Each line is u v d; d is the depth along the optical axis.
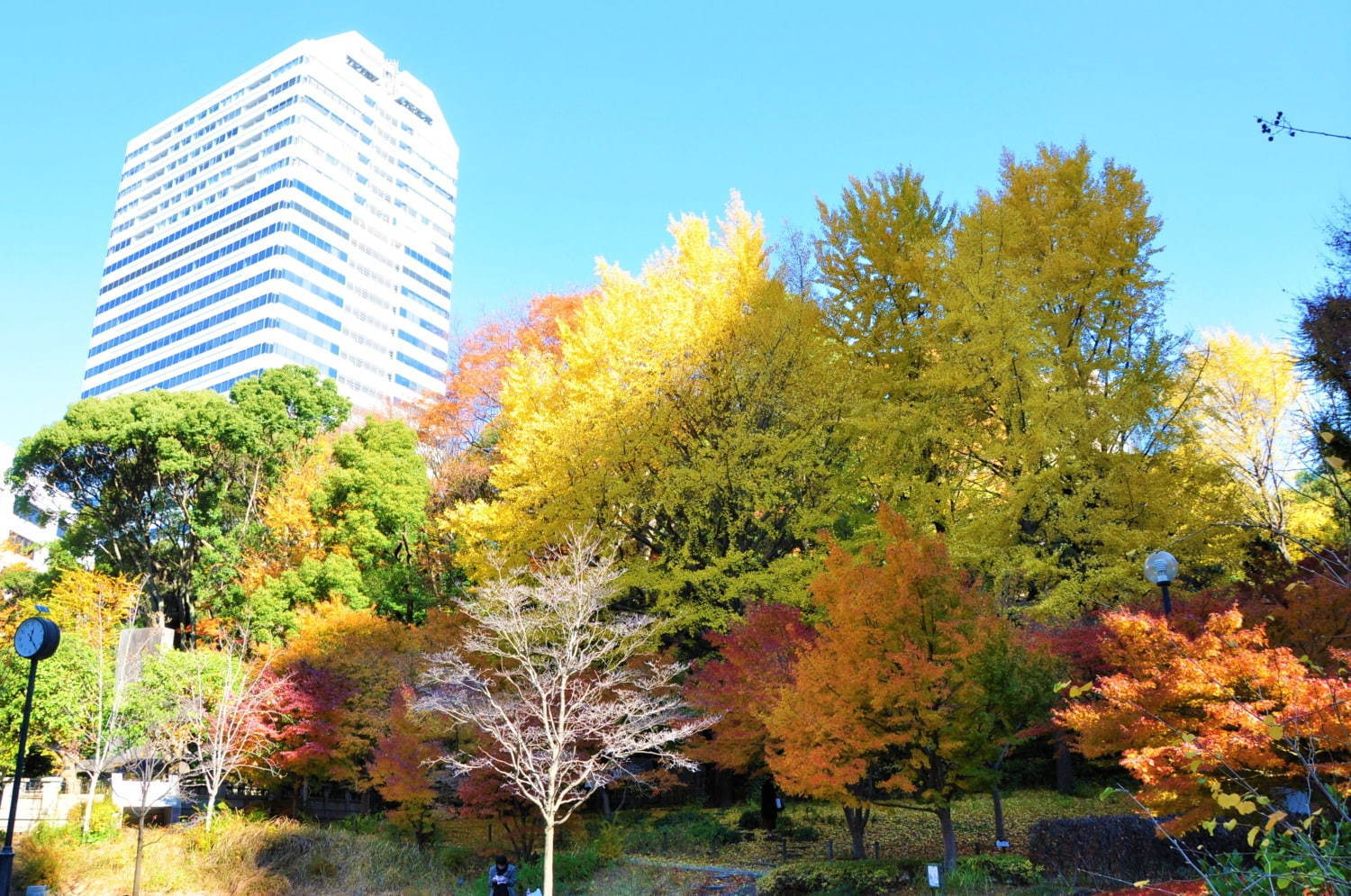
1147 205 19.88
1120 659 9.96
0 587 37.59
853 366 22.41
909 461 20.62
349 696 23.58
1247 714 6.97
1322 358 14.47
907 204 24.09
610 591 18.91
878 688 12.28
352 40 121.06
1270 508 16.58
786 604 18.81
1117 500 17.50
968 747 12.73
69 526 37.84
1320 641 9.55
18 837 20.12
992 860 12.45
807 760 12.87
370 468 33.78
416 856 20.05
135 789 22.11
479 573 22.27
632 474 21.88
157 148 123.56
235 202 111.81
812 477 21.84
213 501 36.31
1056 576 17.62
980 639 12.69
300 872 19.11
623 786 23.17
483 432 37.25
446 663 18.80
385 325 117.56
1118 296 19.42
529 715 17.70
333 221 112.44
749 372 22.44
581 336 23.78
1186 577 18.11
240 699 22.30
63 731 23.03
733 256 23.86
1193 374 21.69
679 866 17.28
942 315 21.41
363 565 33.72
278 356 102.69
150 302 116.75
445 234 131.38
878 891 12.60
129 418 35.53
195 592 36.25
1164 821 9.45
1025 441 18.00
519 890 17.27
